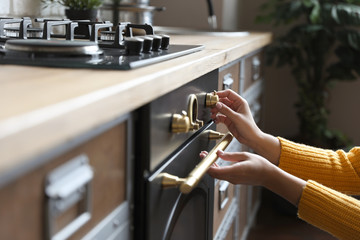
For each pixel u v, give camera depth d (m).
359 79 3.12
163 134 0.79
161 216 0.79
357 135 3.16
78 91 0.54
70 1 1.41
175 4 2.79
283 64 2.85
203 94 1.05
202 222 1.08
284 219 2.65
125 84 0.60
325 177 1.17
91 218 0.60
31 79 0.62
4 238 0.44
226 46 1.30
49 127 0.45
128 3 1.53
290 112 3.29
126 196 0.70
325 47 2.84
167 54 0.90
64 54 0.82
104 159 0.62
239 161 0.95
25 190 0.47
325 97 2.94
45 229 0.50
